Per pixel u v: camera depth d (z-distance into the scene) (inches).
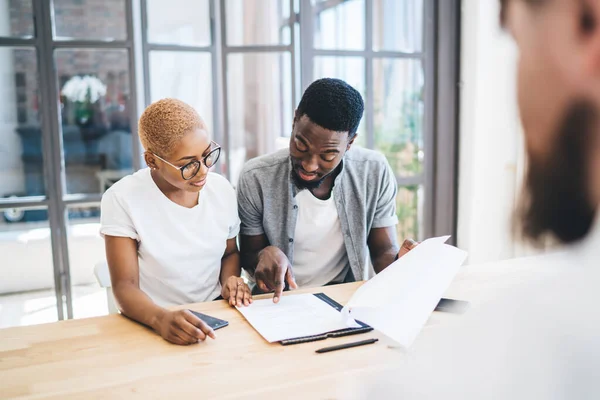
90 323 43.4
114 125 99.3
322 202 60.7
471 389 10.4
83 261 96.8
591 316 8.8
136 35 90.6
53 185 89.1
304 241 62.3
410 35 100.3
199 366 35.3
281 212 61.5
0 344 39.1
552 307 9.4
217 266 57.3
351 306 39.6
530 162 8.7
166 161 47.9
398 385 11.9
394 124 101.9
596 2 7.8
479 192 101.9
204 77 103.9
